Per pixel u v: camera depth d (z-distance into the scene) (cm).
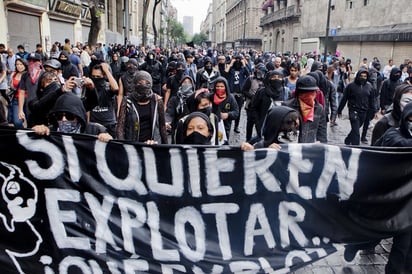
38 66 634
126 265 294
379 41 2636
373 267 378
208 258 299
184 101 537
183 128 353
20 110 636
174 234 298
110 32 3594
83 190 295
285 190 307
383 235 320
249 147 301
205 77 848
